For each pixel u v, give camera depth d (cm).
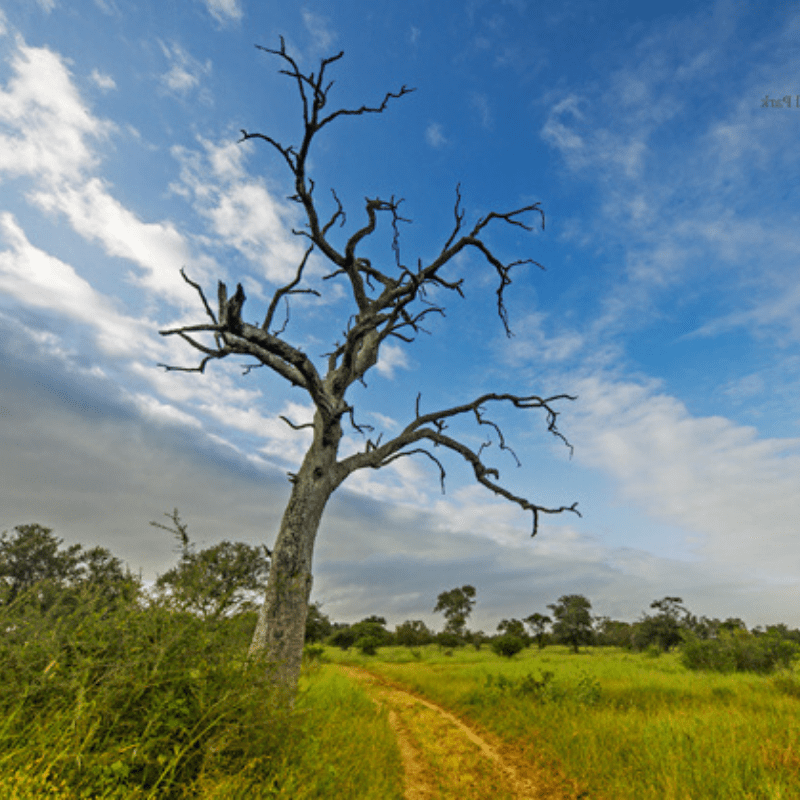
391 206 1149
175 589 498
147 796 340
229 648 501
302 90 858
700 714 891
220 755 414
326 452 945
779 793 467
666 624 4759
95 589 471
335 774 498
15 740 324
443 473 1284
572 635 6094
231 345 901
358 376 1166
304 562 846
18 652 388
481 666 2408
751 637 1897
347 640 6066
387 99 905
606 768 664
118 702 398
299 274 981
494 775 721
